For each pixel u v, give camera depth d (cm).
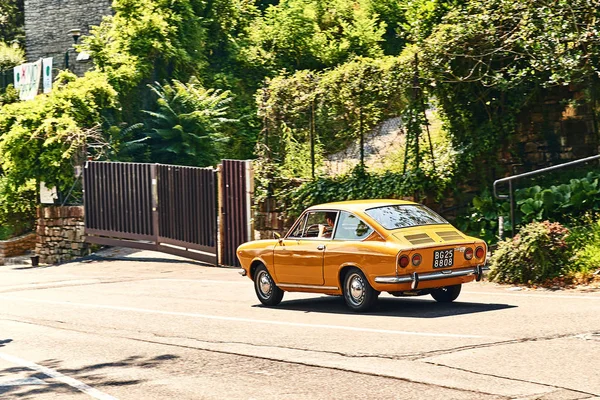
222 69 4012
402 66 2261
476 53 2147
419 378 918
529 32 1994
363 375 954
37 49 4494
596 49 1958
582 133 2173
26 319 1666
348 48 4062
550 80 2097
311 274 1523
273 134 2573
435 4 2503
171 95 3625
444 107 2264
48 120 3180
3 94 4256
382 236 1406
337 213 1506
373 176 2333
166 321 1511
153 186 2853
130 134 3525
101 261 2934
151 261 2802
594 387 839
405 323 1288
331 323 1348
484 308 1386
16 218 3475
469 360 989
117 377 1042
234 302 1744
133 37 3694
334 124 2425
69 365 1148
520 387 855
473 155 2211
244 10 4256
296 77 2520
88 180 3127
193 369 1059
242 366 1055
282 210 2512
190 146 3516
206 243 2628
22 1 5944
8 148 3209
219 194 2605
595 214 1956
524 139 2225
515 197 2122
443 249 1392
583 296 1445
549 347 1031
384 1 4347
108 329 1461
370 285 1419
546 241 1617
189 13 3900
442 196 2231
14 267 3186
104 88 3391
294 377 970
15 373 1119
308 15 4122
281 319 1441
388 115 2328
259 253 1638
